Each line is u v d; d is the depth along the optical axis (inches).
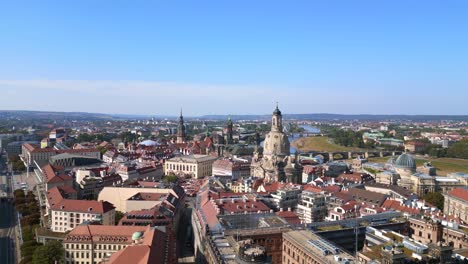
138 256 6501.0
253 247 7003.0
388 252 6259.8
